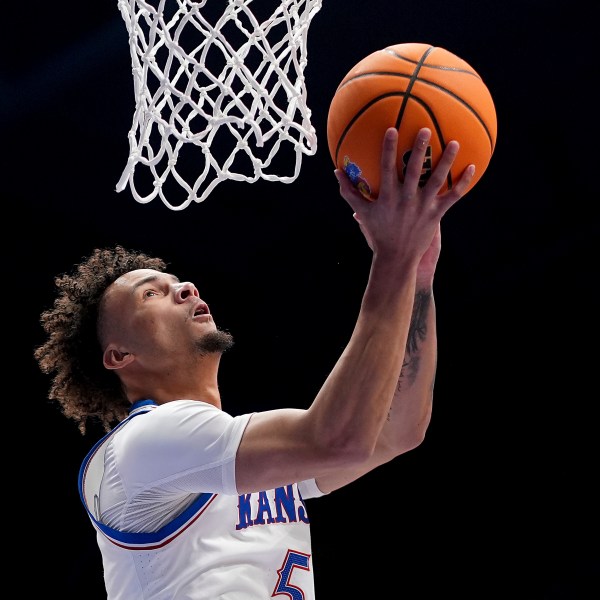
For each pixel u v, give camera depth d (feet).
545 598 30.66
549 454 32.58
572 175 34.27
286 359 34.17
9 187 33.65
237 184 34.01
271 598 13.28
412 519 32.17
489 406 33.55
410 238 11.05
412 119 10.93
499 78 33.83
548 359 33.73
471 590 31.14
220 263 34.45
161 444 12.41
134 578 13.24
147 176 33.71
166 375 15.21
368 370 11.07
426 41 33.30
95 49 33.55
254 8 30.37
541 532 31.60
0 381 32.53
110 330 15.65
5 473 31.78
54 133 33.78
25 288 33.32
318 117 33.22
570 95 33.73
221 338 15.35
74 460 31.99
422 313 14.16
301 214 34.42
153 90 29.45
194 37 30.14
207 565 13.08
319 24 32.89
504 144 34.50
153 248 34.09
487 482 32.55
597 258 34.22
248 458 11.76
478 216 35.01
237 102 14.99
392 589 31.42
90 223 33.83
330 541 32.01
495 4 33.01
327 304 34.42
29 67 33.73
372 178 11.14
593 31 33.12
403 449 14.71
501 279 34.73
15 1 33.24
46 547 31.24
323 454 11.26
